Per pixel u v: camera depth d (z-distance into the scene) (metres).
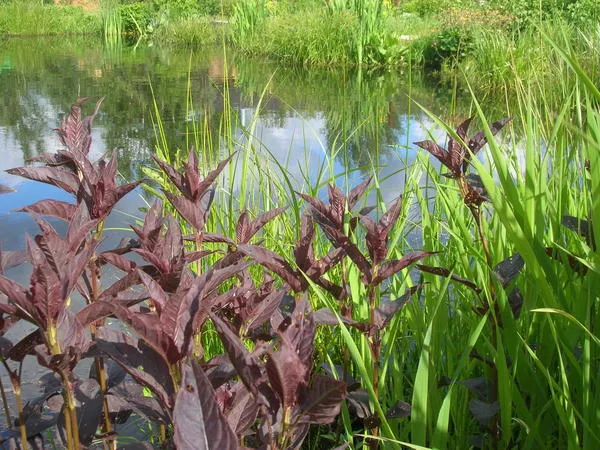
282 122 9.50
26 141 8.41
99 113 10.33
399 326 2.48
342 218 1.83
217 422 0.80
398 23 20.34
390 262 1.70
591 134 1.71
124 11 26.00
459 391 2.13
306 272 1.72
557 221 2.01
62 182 1.83
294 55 18.06
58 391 1.67
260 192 3.76
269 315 1.67
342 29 17.80
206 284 1.21
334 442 2.35
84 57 18.66
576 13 14.52
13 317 1.46
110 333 1.22
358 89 13.29
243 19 21.33
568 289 2.05
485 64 12.36
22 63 17.00
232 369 1.24
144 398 1.37
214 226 3.35
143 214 5.12
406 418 2.12
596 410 1.62
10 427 1.63
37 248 1.23
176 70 15.90
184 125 9.30
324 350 2.65
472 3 19.59
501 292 1.80
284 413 1.07
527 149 2.06
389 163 6.52
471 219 3.00
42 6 27.83
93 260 1.75
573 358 1.68
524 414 1.79
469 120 1.96
